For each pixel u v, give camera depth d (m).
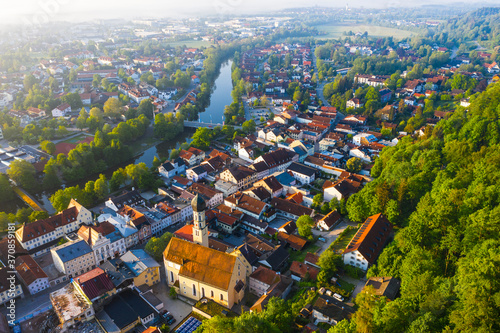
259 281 165.00
